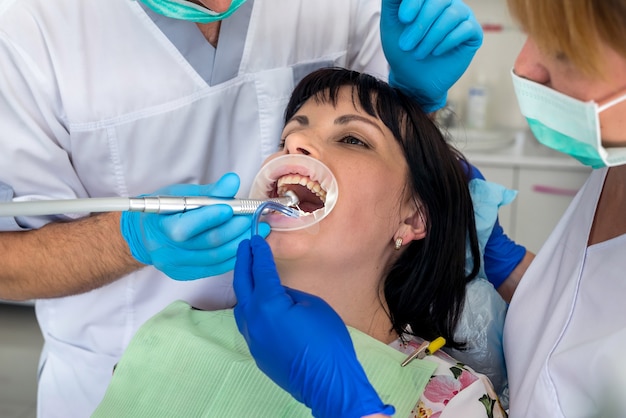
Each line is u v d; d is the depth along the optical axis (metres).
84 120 1.43
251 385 1.36
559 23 0.85
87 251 1.40
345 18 1.65
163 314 1.57
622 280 1.17
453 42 1.41
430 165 1.50
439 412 1.32
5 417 2.80
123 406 1.44
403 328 1.54
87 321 1.64
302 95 1.52
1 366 3.12
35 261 1.40
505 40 3.50
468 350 1.56
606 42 0.85
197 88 1.47
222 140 1.56
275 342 0.97
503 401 1.58
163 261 1.27
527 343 1.32
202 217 1.17
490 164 3.23
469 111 3.51
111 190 1.53
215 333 1.49
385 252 1.49
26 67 1.36
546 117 1.04
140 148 1.49
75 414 1.74
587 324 1.17
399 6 1.43
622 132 0.98
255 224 1.22
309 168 1.31
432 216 1.52
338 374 0.93
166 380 1.44
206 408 1.37
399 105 1.48
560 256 1.33
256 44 1.51
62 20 1.39
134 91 1.44
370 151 1.43
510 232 3.29
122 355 1.60
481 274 1.68
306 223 1.31
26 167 1.42
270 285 1.02
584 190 1.36
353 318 1.48
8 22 1.34
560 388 1.15
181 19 1.41
